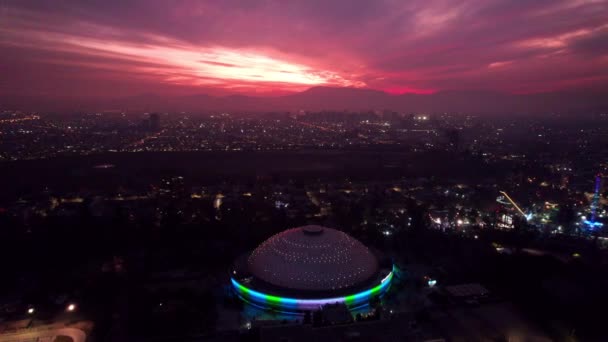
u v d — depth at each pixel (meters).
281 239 122.44
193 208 195.88
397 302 113.44
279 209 195.00
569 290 118.81
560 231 174.38
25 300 112.62
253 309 110.06
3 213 186.00
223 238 159.62
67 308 109.25
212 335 98.25
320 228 124.06
